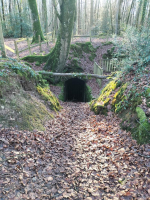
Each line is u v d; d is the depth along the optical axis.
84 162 4.05
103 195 3.08
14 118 4.81
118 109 6.03
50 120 6.32
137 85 5.67
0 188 2.85
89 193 3.16
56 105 8.18
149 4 20.97
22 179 3.18
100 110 7.23
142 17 15.62
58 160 4.04
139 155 3.83
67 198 3.03
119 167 3.66
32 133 4.76
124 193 3.01
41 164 3.74
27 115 5.37
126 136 4.71
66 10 11.02
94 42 18.92
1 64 6.24
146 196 2.87
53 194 3.08
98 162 4.00
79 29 34.38
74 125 6.59
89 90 12.67
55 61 12.84
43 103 7.11
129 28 6.83
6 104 5.02
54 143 4.76
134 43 6.61
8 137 4.07
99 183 3.37
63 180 3.43
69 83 16.28
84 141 5.10
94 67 14.49
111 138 4.89
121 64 7.38
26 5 27.42
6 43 18.95
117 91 6.79
